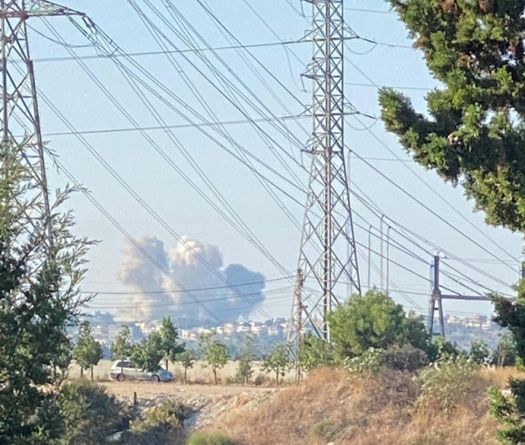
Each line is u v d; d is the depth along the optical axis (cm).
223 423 8162
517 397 3384
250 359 11362
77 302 2675
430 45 3234
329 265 10462
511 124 3178
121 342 11488
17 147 2662
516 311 3419
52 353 2616
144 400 8694
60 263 2638
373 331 10150
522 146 3125
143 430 7581
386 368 8331
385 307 10250
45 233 2653
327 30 9956
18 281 2594
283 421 8050
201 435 7631
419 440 7331
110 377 11175
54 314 2589
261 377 11088
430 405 7650
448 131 3173
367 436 7606
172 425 7988
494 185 3127
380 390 8075
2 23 6906
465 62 3195
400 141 3203
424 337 10338
